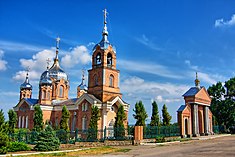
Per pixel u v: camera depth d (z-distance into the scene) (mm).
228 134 53156
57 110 59031
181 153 21109
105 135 35656
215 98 69438
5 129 25156
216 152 20578
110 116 48719
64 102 59812
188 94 47625
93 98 48562
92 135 35906
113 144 33719
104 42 52250
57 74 66062
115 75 52156
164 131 40500
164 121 46562
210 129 51844
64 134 34000
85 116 49469
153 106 46062
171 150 24078
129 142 33750
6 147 24234
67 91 67000
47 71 64812
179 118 44281
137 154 21844
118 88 52156
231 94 67875
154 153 22062
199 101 47969
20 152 25062
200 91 48469
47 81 61375
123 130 36062
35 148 26828
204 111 50344
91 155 22016
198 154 19906
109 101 48219
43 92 60969
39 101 60531
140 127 34688
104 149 26906
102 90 49469
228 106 66062
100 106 48281
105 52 51375
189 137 43531
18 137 33750
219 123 66750
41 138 27203
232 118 64812
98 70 51062
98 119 43594
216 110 67500
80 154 22922
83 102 50500
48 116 59031
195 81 49250
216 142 31703
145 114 41469
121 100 50031
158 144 32031
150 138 37219
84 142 33812
